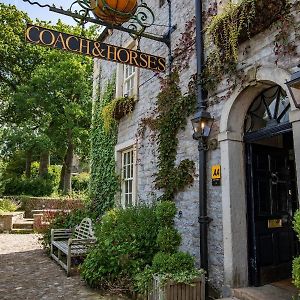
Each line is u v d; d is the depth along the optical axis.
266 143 4.72
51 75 16.47
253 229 4.36
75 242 6.02
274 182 4.70
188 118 5.53
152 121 6.60
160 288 3.78
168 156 5.91
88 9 5.02
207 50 5.13
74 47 5.05
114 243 5.16
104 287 4.86
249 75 4.16
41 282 5.39
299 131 3.40
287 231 4.71
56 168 21.92
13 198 15.72
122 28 5.54
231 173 4.39
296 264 2.65
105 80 9.65
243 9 3.95
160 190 6.16
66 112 16.23
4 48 18.31
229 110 4.48
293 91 3.31
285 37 3.71
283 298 3.79
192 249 5.12
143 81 7.33
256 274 4.25
